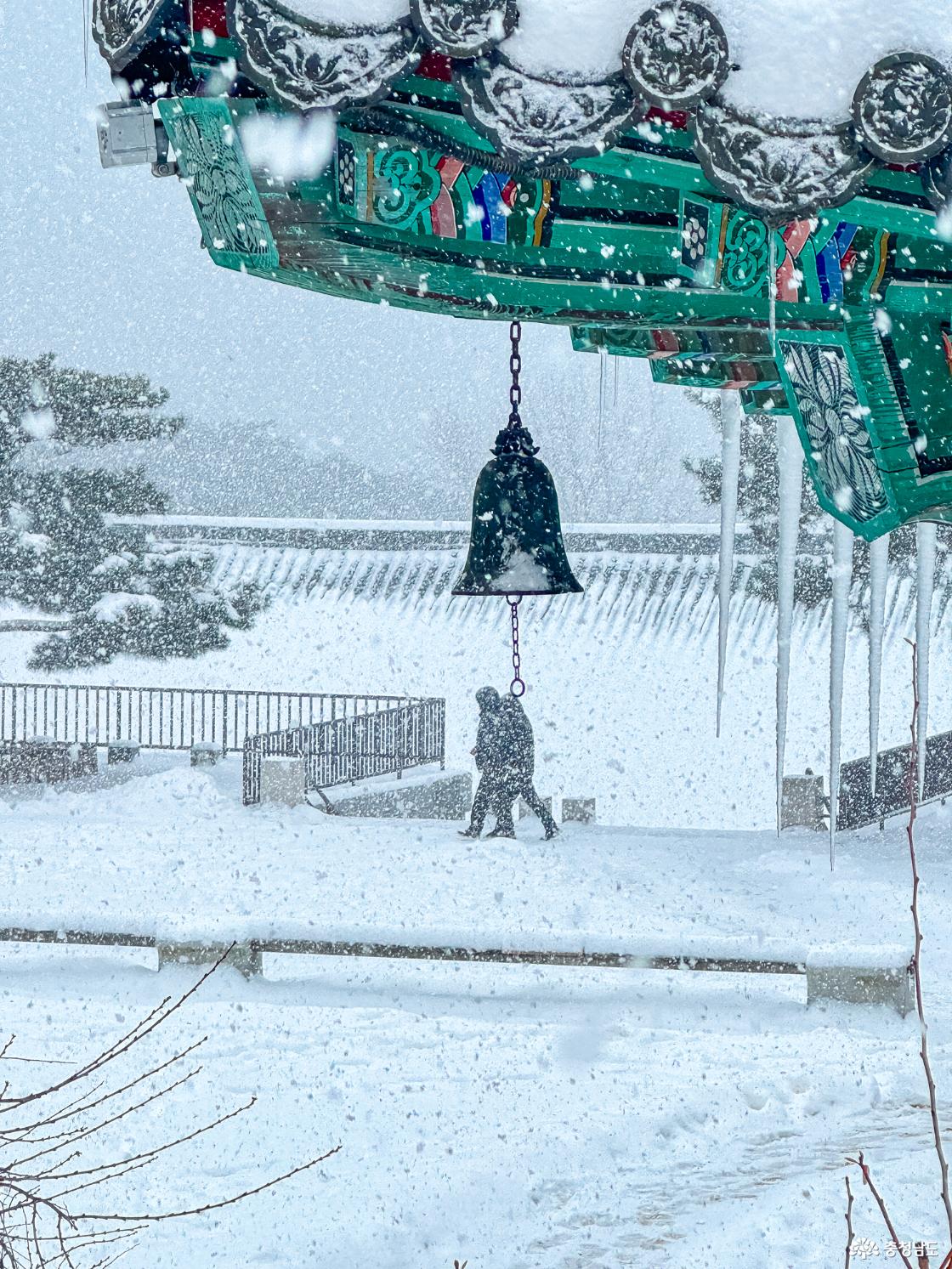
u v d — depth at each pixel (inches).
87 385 1330.0
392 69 199.2
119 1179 240.4
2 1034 330.0
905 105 200.7
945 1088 284.4
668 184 223.1
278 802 840.3
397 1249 209.6
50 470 1381.6
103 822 775.1
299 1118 273.6
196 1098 284.8
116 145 223.3
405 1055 317.7
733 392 334.3
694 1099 284.7
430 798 999.0
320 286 245.9
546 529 350.0
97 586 1405.0
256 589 1444.4
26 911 374.9
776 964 346.9
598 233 236.5
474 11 195.6
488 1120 272.4
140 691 1077.8
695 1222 215.5
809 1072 300.5
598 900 496.1
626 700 1711.4
